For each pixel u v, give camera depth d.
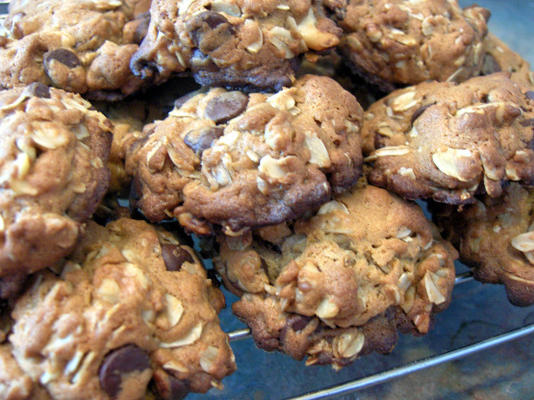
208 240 0.16
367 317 0.14
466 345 0.18
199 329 0.13
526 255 0.16
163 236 0.15
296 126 0.14
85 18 0.17
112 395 0.12
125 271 0.13
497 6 0.27
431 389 0.17
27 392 0.12
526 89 0.17
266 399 0.17
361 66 0.18
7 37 0.17
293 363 0.17
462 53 0.18
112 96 0.17
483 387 0.17
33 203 0.12
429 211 0.18
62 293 0.12
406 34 0.17
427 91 0.17
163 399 0.13
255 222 0.14
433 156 0.15
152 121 0.18
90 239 0.14
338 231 0.15
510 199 0.17
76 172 0.13
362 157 0.15
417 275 0.15
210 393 0.17
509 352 0.18
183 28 0.14
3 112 0.13
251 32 0.15
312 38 0.15
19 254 0.12
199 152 0.14
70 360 0.12
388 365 0.17
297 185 0.13
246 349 0.18
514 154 0.15
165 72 0.15
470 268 0.18
